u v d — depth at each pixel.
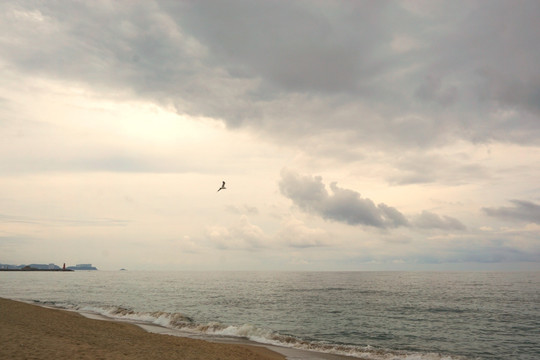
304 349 27.48
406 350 28.91
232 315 46.28
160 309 50.56
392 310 52.19
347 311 51.00
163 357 18.64
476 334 35.47
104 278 167.62
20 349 15.94
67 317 31.75
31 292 76.25
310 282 138.62
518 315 47.78
